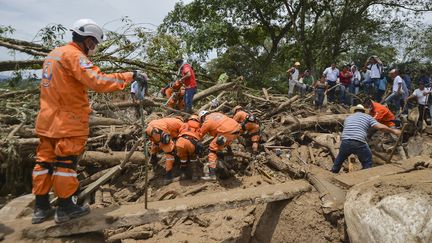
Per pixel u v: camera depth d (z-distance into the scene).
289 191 4.45
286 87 17.81
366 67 12.43
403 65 17.09
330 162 6.95
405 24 17.48
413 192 3.49
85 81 3.12
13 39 7.38
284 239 4.34
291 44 18.97
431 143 7.70
